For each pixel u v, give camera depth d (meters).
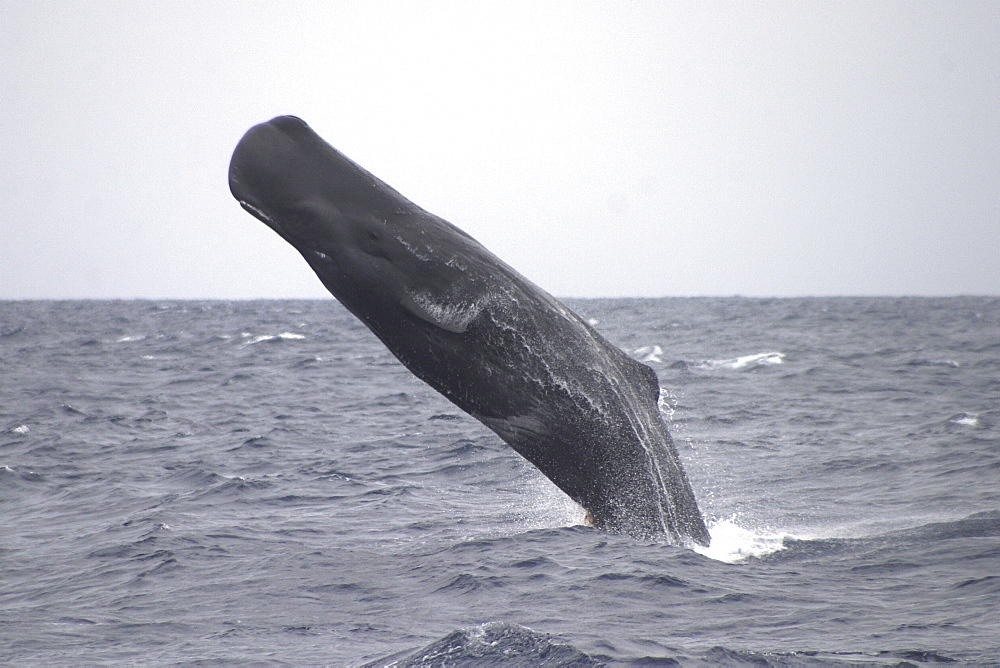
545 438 31.28
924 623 33.56
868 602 36.25
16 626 38.16
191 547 50.00
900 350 197.25
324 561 45.75
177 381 151.88
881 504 58.34
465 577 40.78
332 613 37.81
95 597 42.25
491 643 30.75
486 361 29.66
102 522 59.00
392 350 29.69
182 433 98.81
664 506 33.56
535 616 35.22
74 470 78.88
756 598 36.53
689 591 37.12
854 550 44.66
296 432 96.81
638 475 32.47
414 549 47.34
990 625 33.09
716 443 86.44
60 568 47.97
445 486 68.06
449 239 29.19
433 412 112.19
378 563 44.84
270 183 27.47
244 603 39.84
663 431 34.06
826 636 32.34
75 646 35.38
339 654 32.62
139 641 35.72
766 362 172.12
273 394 133.75
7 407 122.75
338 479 70.94
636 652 30.39
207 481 70.88
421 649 31.31
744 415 105.94
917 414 103.56
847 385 135.38
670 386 135.75
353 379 153.25
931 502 58.28
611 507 32.81
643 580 38.28
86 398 131.50
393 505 60.88
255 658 32.88
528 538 45.97
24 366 178.88
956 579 39.00
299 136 28.23
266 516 58.41
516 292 29.77
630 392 32.50
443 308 28.58
